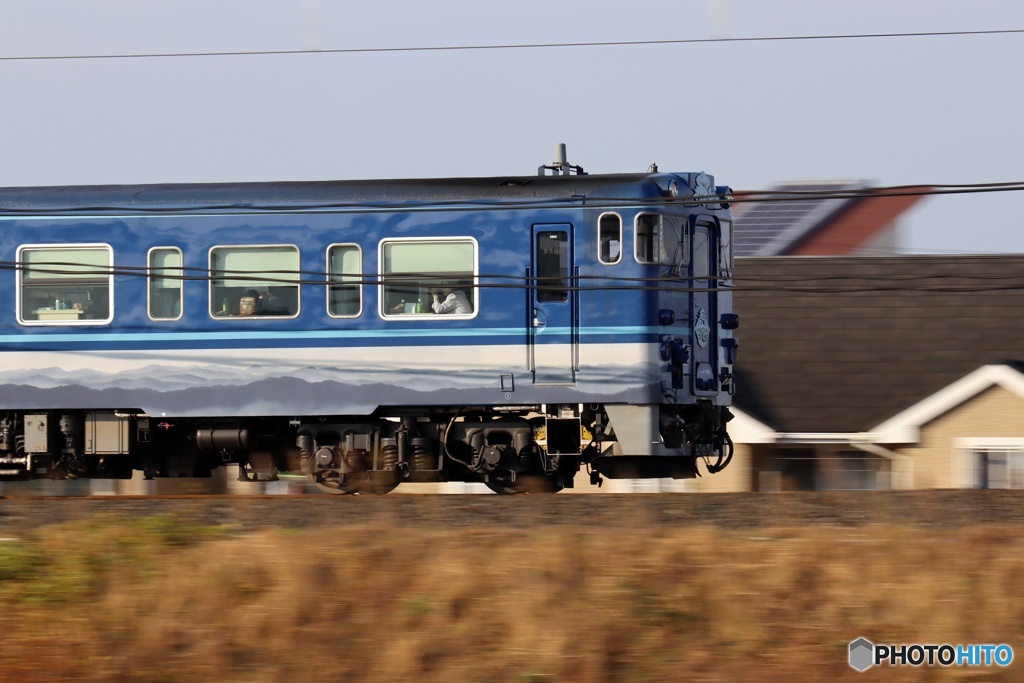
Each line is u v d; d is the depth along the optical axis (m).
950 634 34.00
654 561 38.50
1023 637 33.94
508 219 57.78
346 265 58.53
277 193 59.09
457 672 32.25
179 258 59.25
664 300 58.25
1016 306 95.19
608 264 57.50
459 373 57.72
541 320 57.56
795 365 91.19
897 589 36.25
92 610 36.81
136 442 61.72
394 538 41.50
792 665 32.66
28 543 41.94
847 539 41.06
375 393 58.03
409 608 35.53
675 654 33.31
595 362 57.38
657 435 57.69
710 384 61.97
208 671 32.78
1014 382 82.75
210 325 58.97
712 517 46.12
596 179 58.25
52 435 61.69
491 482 60.12
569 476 60.91
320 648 33.84
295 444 62.25
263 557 39.16
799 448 85.94
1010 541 40.66
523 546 40.34
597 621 34.44
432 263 58.16
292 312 58.66
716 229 62.69
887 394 87.88
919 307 95.94
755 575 37.38
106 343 59.41
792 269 99.69
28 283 60.00
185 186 59.94
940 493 50.66
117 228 59.53
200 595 37.03
